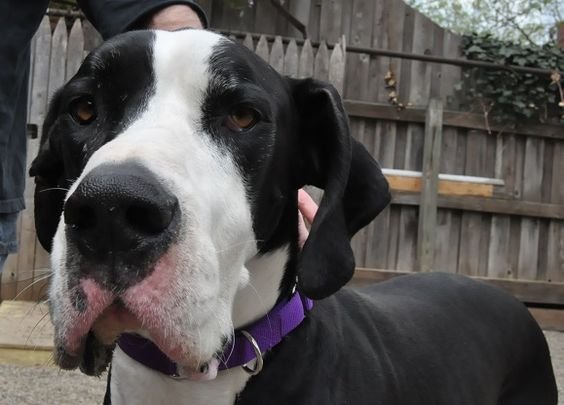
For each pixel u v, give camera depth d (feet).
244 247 1.77
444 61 6.81
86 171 1.44
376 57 6.95
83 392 4.00
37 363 4.40
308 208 2.40
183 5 2.53
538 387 3.10
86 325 1.43
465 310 2.87
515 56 6.97
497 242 7.09
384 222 6.91
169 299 1.42
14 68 2.55
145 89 1.74
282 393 1.95
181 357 1.49
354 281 6.73
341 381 2.05
